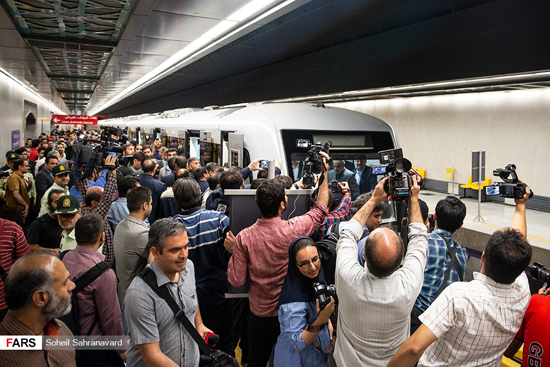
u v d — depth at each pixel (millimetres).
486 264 2064
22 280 1749
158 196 5668
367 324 2154
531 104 12945
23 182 7016
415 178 2438
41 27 8227
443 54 6906
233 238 3076
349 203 3639
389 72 8133
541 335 2143
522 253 1946
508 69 5871
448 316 2008
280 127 6207
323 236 3293
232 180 4098
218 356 2430
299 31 8617
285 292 2543
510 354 2490
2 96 16156
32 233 4121
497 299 2018
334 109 7129
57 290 1828
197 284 3385
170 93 27141
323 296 2299
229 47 10750
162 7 6750
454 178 15773
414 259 2256
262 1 6480
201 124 9195
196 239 3365
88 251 2730
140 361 2307
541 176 12688
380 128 6812
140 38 9008
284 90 12227
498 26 5926
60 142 13141
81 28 8305
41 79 17609
